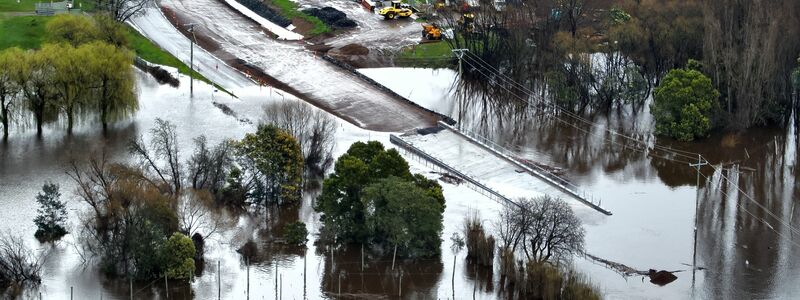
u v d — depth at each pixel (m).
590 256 199.00
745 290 189.88
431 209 192.75
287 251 198.00
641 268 195.88
